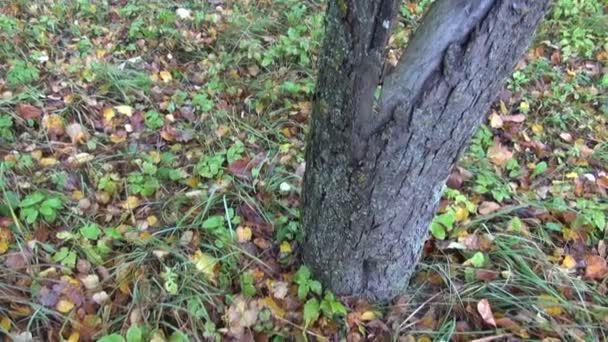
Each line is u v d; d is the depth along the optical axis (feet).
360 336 7.89
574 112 12.07
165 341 7.42
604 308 8.36
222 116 10.93
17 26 12.07
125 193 9.41
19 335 7.30
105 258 8.41
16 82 10.80
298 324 7.89
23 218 8.60
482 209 9.61
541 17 5.58
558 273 8.75
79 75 11.34
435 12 5.69
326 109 6.31
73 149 9.95
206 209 8.98
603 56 13.71
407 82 5.87
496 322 8.10
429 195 6.90
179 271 8.21
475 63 5.64
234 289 8.23
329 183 6.88
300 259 8.49
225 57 12.21
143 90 11.27
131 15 13.25
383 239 7.25
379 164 6.39
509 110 12.01
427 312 8.23
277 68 12.26
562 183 10.36
